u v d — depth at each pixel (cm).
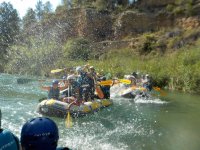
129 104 1213
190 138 750
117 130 806
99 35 3491
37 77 2352
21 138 203
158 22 3200
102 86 1168
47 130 200
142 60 2795
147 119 955
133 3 3562
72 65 2631
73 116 926
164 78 1933
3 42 3794
